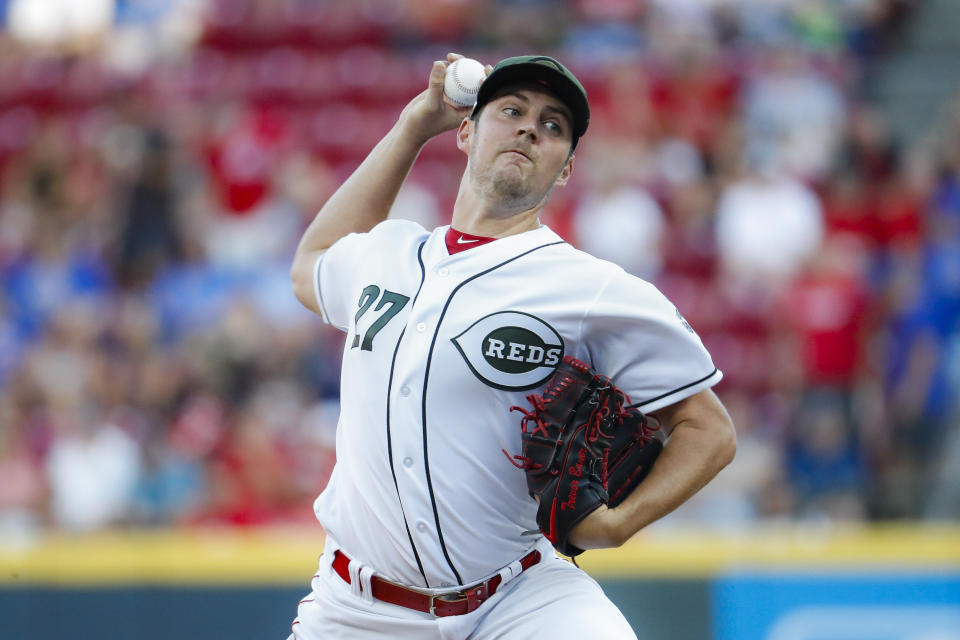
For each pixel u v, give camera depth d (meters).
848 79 38.34
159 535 21.98
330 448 26.27
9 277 33.81
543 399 9.77
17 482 26.25
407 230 10.91
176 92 40.47
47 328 31.23
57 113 41.03
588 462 9.78
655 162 34.53
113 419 27.44
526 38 40.88
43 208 35.88
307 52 42.72
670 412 10.16
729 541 20.08
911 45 42.22
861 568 19.64
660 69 37.91
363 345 10.32
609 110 36.53
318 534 21.44
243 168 35.47
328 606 10.63
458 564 10.08
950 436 25.41
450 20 42.09
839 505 24.92
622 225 32.38
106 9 44.62
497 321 9.89
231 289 32.06
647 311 9.86
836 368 28.72
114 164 35.91
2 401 28.22
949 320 28.58
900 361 28.14
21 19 44.75
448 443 9.89
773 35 40.03
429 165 36.59
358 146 38.41
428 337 9.98
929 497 24.25
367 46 42.53
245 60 42.94
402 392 9.97
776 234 32.41
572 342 9.98
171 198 33.69
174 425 27.53
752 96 36.62
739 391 29.53
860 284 29.88
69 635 19.97
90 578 20.06
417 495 9.93
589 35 40.22
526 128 10.34
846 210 32.81
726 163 34.66
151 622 19.91
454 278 10.16
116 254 33.28
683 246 32.47
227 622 19.83
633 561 19.78
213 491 25.72
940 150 34.38
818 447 26.14
